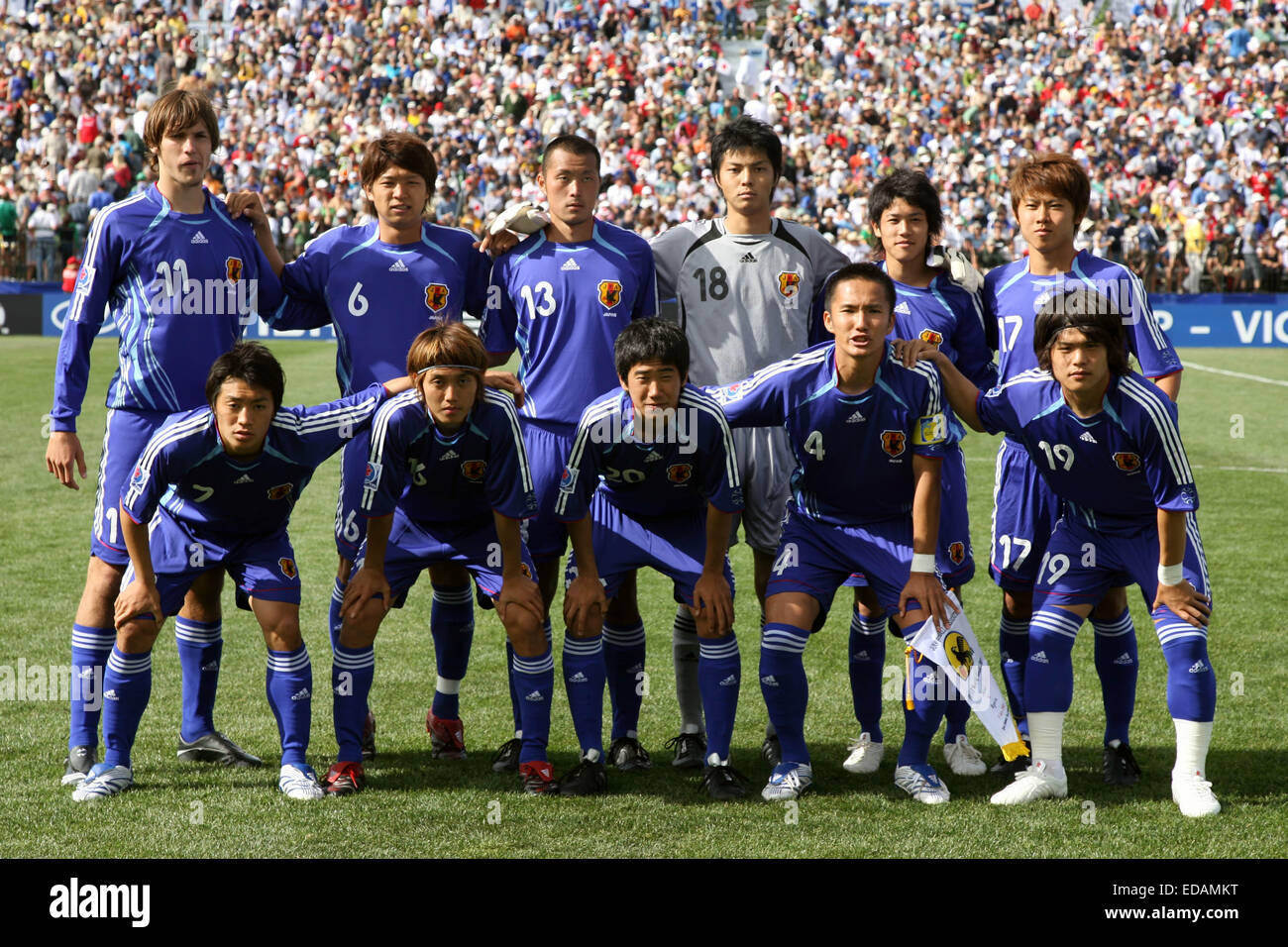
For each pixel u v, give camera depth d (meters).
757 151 4.12
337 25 25.06
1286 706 4.53
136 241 3.88
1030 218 4.05
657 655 5.27
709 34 26.22
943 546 3.96
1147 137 22.95
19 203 18.92
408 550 3.93
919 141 22.91
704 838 3.38
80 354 3.91
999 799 3.66
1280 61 24.69
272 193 20.56
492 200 20.45
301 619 5.73
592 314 4.07
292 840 3.33
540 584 4.23
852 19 26.58
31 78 22.88
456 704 4.12
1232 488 8.84
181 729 4.06
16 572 6.42
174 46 24.16
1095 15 28.28
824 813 3.57
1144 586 3.75
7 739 4.10
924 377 3.66
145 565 3.60
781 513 4.25
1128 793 3.75
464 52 24.42
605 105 22.70
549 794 3.70
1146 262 19.44
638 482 3.81
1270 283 19.28
